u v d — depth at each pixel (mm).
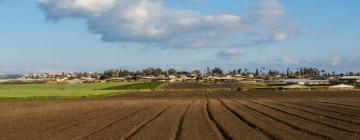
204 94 140500
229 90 180250
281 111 57844
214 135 31328
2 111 59594
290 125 38250
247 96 121938
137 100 97938
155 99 104062
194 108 65625
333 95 122875
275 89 178000
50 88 196875
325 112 55594
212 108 65500
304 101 89000
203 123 40594
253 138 29797
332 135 30984
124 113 55188
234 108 65375
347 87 181375
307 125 38094
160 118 46719
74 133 33062
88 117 48781
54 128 36875
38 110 61781
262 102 85938
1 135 32094
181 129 35312
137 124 39969
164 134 32094
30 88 195625
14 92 143875
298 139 29031
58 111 59594
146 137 30484
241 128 35906
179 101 92562
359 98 103062
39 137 30875
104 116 50188
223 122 41406
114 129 35688
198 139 29297
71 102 87188
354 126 37188
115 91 157875
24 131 34688
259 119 44562
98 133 32969
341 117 47125
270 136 30797
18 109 64250
